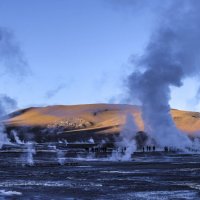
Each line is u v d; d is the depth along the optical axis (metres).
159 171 45.53
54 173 43.91
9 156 83.75
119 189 30.66
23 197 26.66
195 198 26.16
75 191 29.61
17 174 42.97
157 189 30.58
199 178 38.09
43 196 27.19
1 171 46.88
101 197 26.80
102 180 36.81
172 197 26.61
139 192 29.00
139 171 45.75
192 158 75.06
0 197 26.66
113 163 59.84
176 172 44.19
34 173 44.09
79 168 50.56
